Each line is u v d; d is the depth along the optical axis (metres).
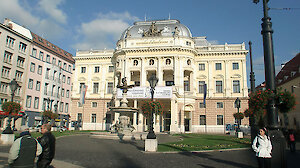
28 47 49.09
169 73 48.19
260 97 12.41
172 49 44.88
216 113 46.22
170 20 51.22
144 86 41.38
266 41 8.70
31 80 50.00
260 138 7.93
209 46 48.78
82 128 51.09
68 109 63.28
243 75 46.44
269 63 8.51
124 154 13.33
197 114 46.84
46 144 6.82
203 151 14.59
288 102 10.65
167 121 46.09
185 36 46.12
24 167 5.92
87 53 54.34
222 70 47.59
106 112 50.88
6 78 43.31
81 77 53.59
